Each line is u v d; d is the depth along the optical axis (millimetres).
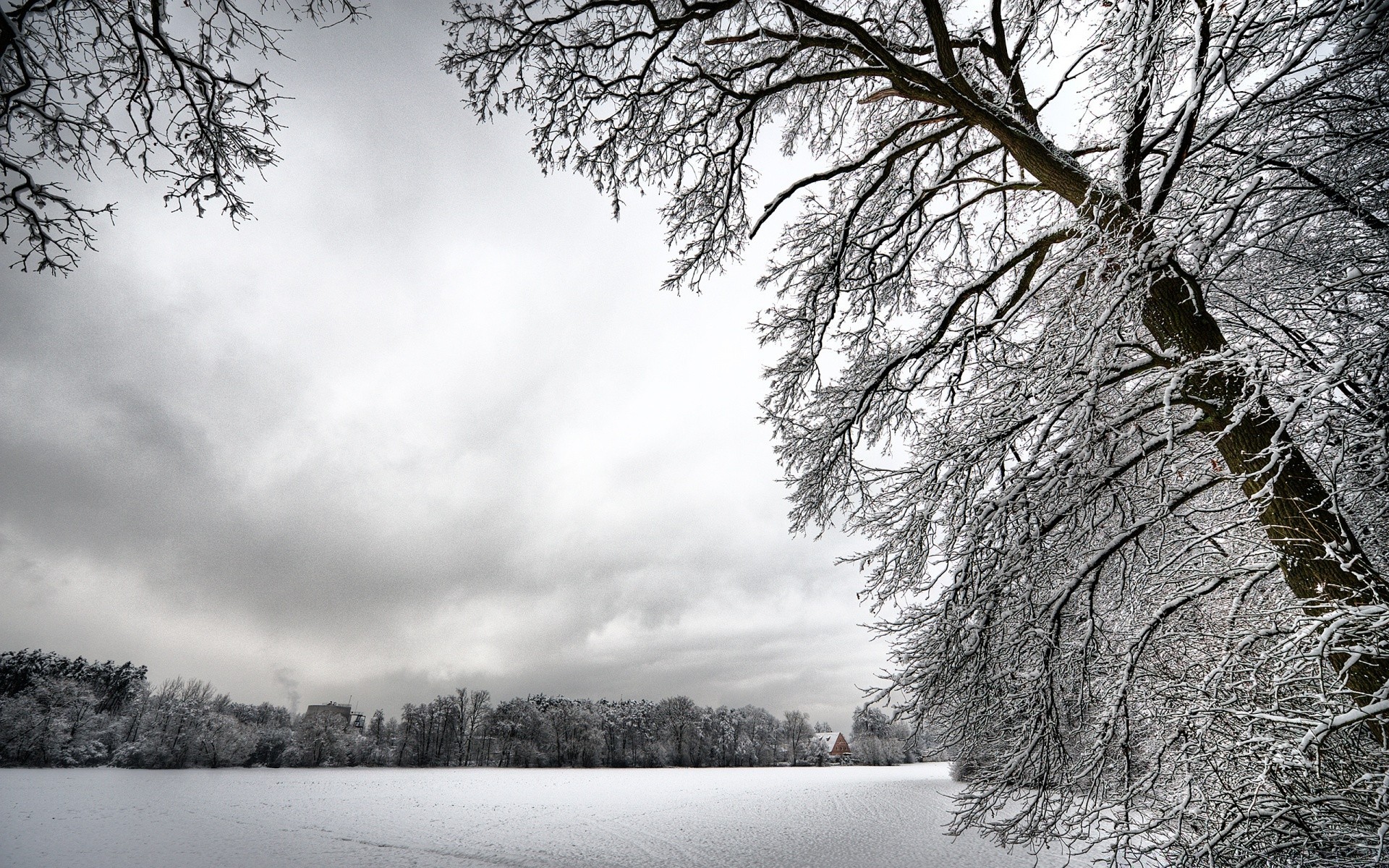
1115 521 6145
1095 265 4973
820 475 7277
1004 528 5445
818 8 5699
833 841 19656
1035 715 5480
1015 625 5570
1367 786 3811
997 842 5852
